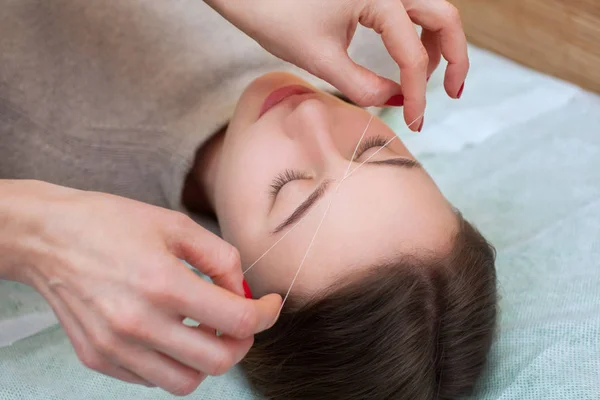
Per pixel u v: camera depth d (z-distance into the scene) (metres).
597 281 0.88
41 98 0.94
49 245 0.53
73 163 0.97
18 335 0.92
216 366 0.51
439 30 0.75
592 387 0.71
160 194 1.05
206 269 0.55
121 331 0.49
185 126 0.97
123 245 0.50
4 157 0.94
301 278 0.74
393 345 0.73
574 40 1.21
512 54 1.34
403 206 0.75
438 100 1.30
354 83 0.72
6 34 0.91
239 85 1.02
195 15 1.04
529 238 1.01
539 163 1.15
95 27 0.97
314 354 0.75
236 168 0.82
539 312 0.86
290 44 0.73
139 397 0.82
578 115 1.22
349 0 0.69
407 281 0.73
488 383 0.80
